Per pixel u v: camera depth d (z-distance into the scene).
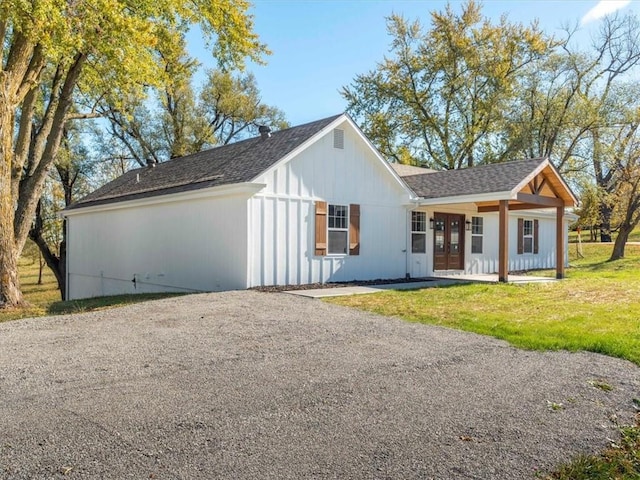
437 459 3.09
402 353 5.64
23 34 9.51
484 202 14.89
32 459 2.96
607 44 30.56
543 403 4.12
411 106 32.47
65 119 13.42
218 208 11.90
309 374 4.78
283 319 7.55
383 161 13.78
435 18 30.75
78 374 4.70
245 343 6.02
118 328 6.87
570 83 28.83
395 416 3.76
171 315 7.80
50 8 8.59
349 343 6.10
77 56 12.84
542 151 29.38
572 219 22.25
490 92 30.53
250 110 31.94
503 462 3.08
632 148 24.72
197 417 3.65
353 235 13.27
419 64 31.64
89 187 27.89
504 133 30.69
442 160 33.12
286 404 3.96
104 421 3.55
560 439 3.45
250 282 11.07
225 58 15.88
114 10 10.11
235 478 2.79
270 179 11.45
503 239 13.22
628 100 27.14
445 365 5.17
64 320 7.52
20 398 4.02
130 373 4.74
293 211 11.91
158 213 14.20
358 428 3.52
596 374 4.95
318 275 12.44
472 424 3.64
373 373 4.84
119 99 15.48
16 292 9.89
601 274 16.66
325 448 3.20
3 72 9.48
